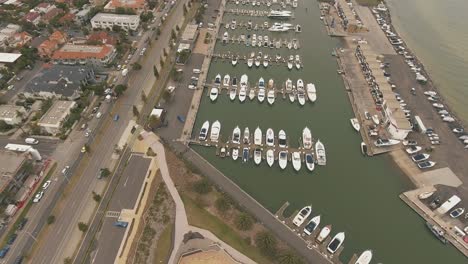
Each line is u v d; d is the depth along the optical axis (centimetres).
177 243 12162
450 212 13562
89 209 13125
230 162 15600
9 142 15762
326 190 14662
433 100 19088
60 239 12131
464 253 12431
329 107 18975
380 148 16400
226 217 13038
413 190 14550
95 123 16875
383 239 12912
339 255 12250
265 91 19725
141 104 18125
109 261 11575
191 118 17588
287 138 16938
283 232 12781
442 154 16025
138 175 14488
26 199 13338
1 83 18738
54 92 17638
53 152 15312
